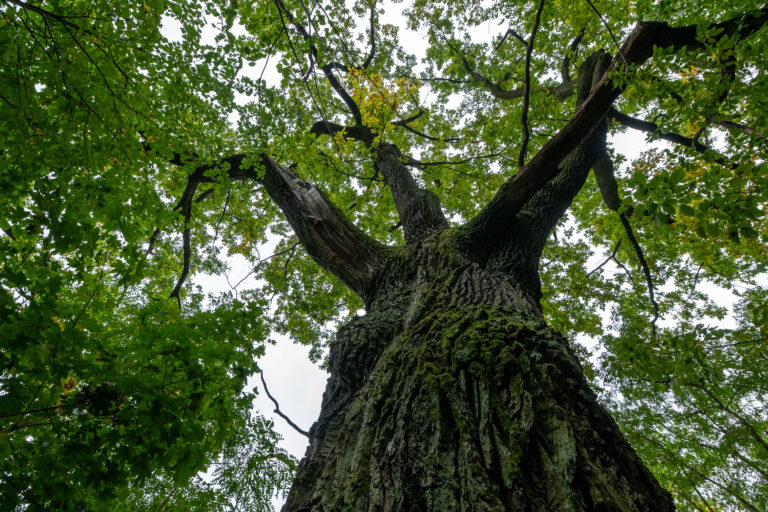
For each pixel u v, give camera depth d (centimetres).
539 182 332
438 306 282
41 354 136
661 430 856
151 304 171
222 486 443
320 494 174
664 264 805
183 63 275
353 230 447
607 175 503
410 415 184
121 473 154
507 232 377
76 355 143
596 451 144
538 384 176
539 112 640
